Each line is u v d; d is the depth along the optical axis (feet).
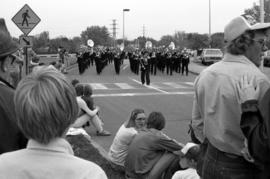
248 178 10.01
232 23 10.41
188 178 17.25
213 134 10.27
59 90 6.61
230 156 10.11
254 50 10.42
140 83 99.81
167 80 109.60
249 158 9.75
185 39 344.28
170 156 21.42
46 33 283.59
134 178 21.94
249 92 9.39
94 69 152.35
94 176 6.53
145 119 25.36
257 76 9.95
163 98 70.95
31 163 6.56
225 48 10.62
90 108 37.27
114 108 58.90
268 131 8.01
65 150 6.75
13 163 6.57
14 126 8.20
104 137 38.63
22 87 6.64
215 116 10.19
